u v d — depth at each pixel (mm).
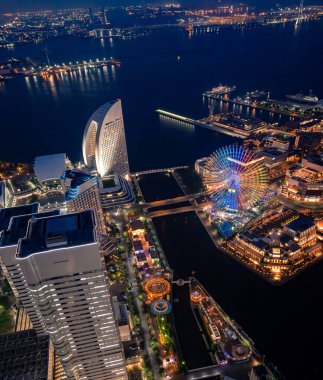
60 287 144625
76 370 173375
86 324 157750
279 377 192875
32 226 151000
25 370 165250
